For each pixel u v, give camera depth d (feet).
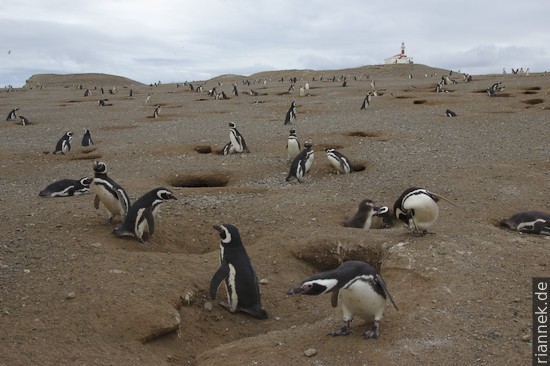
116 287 11.28
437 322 9.68
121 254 13.25
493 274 11.64
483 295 10.72
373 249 14.05
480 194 18.40
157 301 10.96
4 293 10.91
